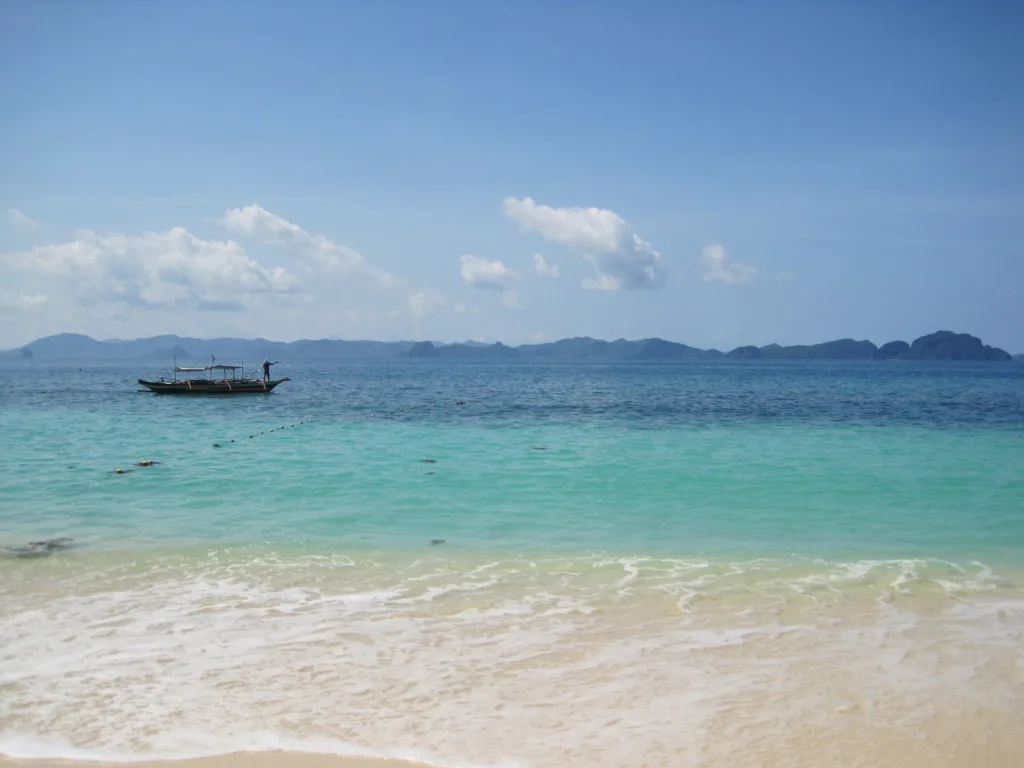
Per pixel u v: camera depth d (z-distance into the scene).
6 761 6.59
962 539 14.82
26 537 14.70
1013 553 13.81
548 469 23.00
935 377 124.62
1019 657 8.98
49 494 18.89
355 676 8.40
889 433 33.00
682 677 8.41
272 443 29.41
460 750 6.88
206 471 22.41
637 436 31.97
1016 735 7.19
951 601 11.09
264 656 8.93
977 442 29.78
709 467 23.39
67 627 9.83
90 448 27.52
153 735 7.09
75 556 13.38
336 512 17.05
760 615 10.44
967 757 6.81
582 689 8.11
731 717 7.52
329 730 7.21
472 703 7.77
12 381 98.25
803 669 8.64
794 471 22.69
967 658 8.96
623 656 8.99
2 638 9.42
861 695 8.00
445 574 12.38
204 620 10.13
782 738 7.12
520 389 77.38
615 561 13.20
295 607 10.70
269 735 7.11
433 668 8.62
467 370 173.50
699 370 178.00
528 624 10.05
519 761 6.71
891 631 9.84
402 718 7.46
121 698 7.83
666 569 12.71
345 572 12.48
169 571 12.48
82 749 6.82
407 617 10.30
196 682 8.22
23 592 11.30
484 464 23.95
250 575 12.27
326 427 36.06
